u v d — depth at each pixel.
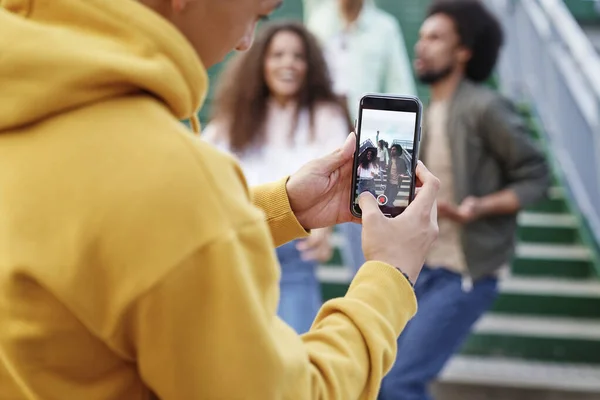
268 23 3.42
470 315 3.22
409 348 3.17
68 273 0.83
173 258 0.82
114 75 0.84
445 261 3.23
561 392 4.07
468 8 3.36
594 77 4.86
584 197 5.35
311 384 0.92
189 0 0.92
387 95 1.26
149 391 0.93
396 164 1.25
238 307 0.84
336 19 5.13
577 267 5.20
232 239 0.84
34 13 0.91
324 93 3.38
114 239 0.82
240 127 3.33
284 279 3.11
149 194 0.82
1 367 0.95
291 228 1.27
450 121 3.30
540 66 6.11
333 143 3.32
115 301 0.83
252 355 0.84
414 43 7.35
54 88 0.84
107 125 0.85
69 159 0.84
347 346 0.97
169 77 0.87
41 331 0.86
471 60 3.38
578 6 7.91
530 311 4.85
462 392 4.16
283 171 3.29
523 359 4.52
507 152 3.26
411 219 1.11
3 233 0.86
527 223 5.61
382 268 1.05
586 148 5.19
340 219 1.29
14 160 0.87
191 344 0.84
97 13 0.88
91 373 0.89
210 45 0.96
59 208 0.84
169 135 0.86
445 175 3.31
